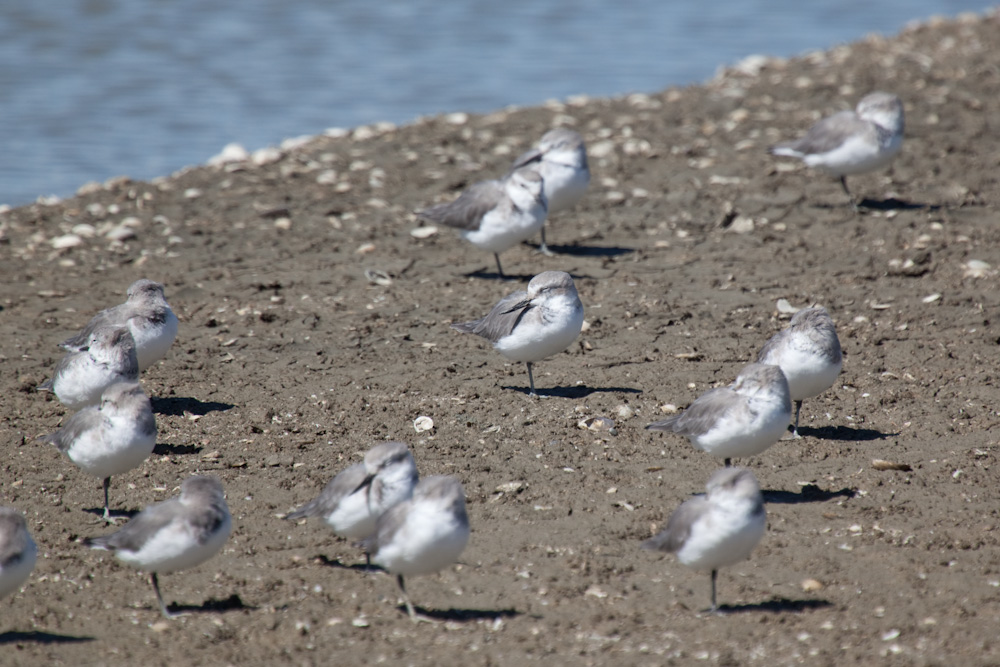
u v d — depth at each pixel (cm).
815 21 4181
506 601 969
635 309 1656
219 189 2261
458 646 896
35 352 1553
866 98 1942
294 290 1777
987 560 1005
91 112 3166
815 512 1107
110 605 983
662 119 2545
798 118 2464
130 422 1091
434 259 1909
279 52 3825
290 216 2105
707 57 3688
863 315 1606
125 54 3747
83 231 2056
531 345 1350
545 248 1908
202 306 1719
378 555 910
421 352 1541
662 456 1237
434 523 888
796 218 1981
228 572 1035
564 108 2695
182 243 1988
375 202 2158
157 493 1184
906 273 1747
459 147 2458
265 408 1374
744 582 986
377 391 1419
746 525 891
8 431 1330
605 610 946
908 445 1239
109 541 935
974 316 1579
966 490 1135
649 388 1402
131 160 2811
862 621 912
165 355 1538
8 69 3538
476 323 1416
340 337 1597
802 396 1258
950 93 2552
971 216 1948
